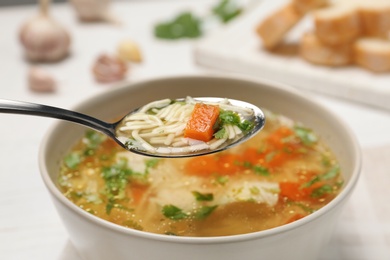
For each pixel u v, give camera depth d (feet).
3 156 1.83
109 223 1.30
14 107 1.41
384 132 1.93
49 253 1.56
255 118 1.50
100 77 2.17
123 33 2.45
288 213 1.50
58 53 2.27
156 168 1.61
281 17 2.22
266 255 1.33
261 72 2.20
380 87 2.06
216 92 1.71
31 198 1.70
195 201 1.53
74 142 1.63
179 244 1.26
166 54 2.33
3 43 2.37
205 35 2.44
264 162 1.63
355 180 1.41
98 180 1.57
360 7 2.20
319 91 2.14
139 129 1.48
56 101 2.07
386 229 1.61
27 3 2.81
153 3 2.68
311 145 1.65
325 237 1.42
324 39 2.16
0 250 1.56
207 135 1.44
